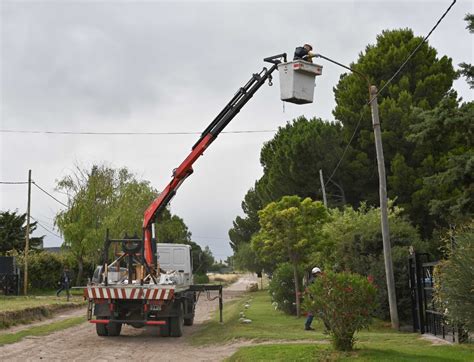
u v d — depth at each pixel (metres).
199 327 18.84
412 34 36.78
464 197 18.59
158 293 15.79
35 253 45.91
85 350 13.68
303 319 19.64
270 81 18.39
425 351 10.91
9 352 13.15
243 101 18.58
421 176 31.45
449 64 35.50
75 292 41.94
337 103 38.00
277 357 10.87
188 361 12.12
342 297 10.93
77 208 44.75
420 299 15.05
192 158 18.72
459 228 11.16
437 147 32.12
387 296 18.14
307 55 15.98
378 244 19.88
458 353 10.56
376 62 35.41
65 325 19.22
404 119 32.31
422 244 19.78
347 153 34.69
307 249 21.39
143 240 16.94
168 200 19.03
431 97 34.00
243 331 15.70
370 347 11.45
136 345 14.62
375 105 17.84
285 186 36.78
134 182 45.84
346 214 24.50
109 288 15.88
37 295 38.03
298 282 22.47
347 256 20.52
